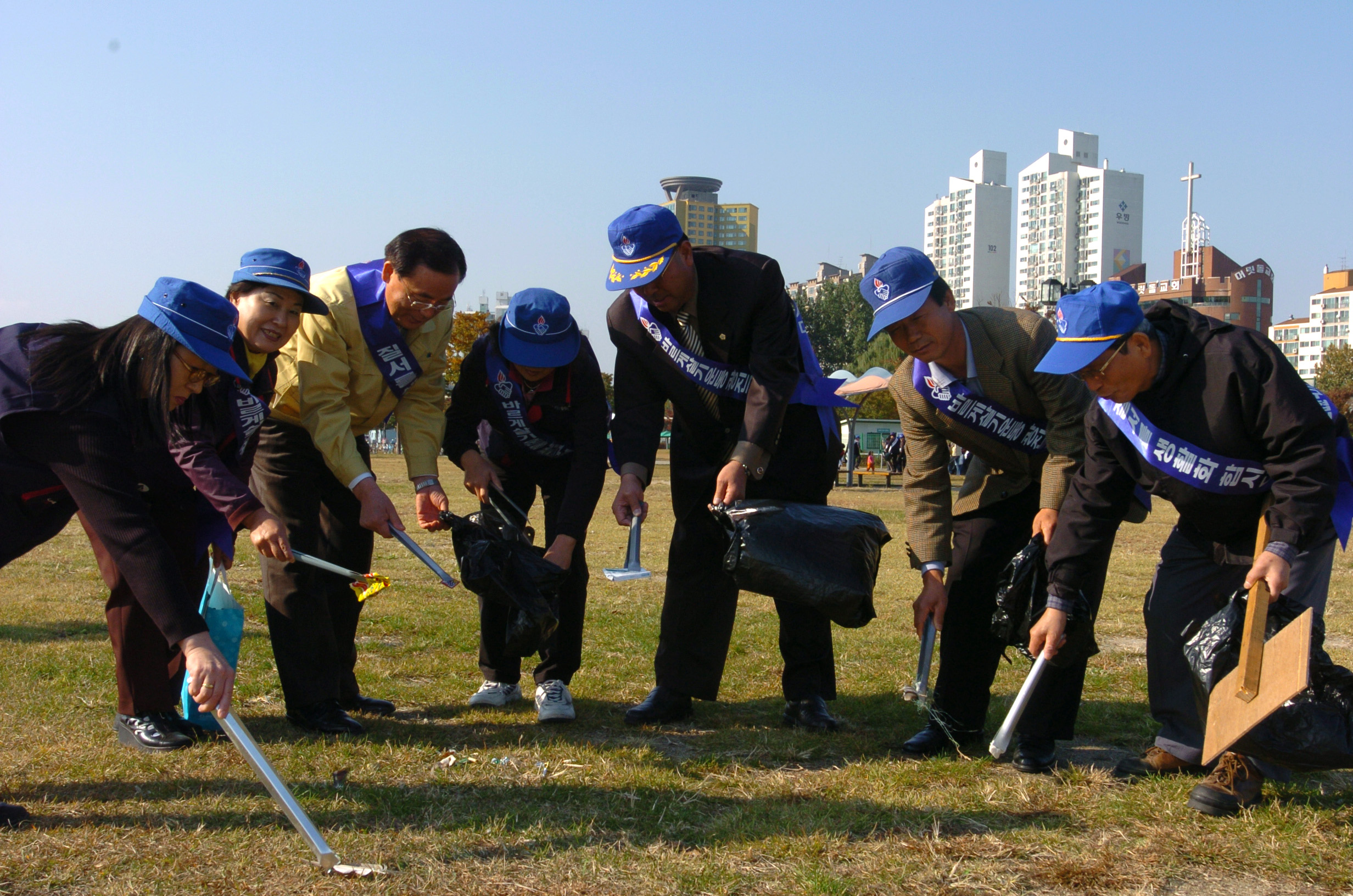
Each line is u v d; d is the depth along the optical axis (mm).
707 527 4246
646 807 3223
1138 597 8023
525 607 3734
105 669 4793
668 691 4270
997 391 3686
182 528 3596
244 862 2723
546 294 4145
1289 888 2691
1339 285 127812
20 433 2828
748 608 7191
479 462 4316
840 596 3713
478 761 3641
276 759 3604
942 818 3150
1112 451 3412
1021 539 3848
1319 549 3156
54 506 3051
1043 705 3660
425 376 4184
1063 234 137875
